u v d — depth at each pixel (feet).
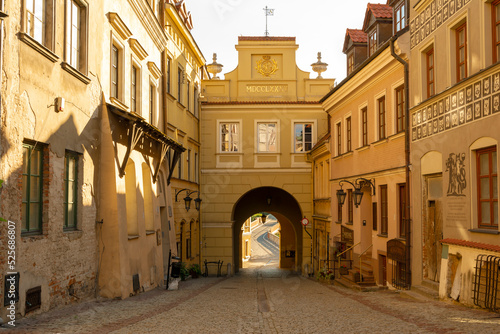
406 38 51.31
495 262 31.22
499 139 34.78
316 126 98.94
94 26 41.47
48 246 32.04
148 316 32.68
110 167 42.60
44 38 32.73
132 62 53.98
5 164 26.71
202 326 28.94
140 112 56.95
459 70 42.06
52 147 32.86
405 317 31.65
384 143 59.06
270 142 99.04
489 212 37.01
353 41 78.13
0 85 26.17
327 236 86.94
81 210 38.34
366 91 65.82
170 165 73.46
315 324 29.99
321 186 92.79
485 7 36.91
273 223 360.48
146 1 56.70
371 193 64.49
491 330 25.21
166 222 66.08
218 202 98.43
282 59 100.99
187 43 87.04
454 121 41.52
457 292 36.55
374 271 62.23
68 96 35.78
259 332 27.20
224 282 75.46
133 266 47.03
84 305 36.86
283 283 75.15
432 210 47.44
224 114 99.25
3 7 26.22
